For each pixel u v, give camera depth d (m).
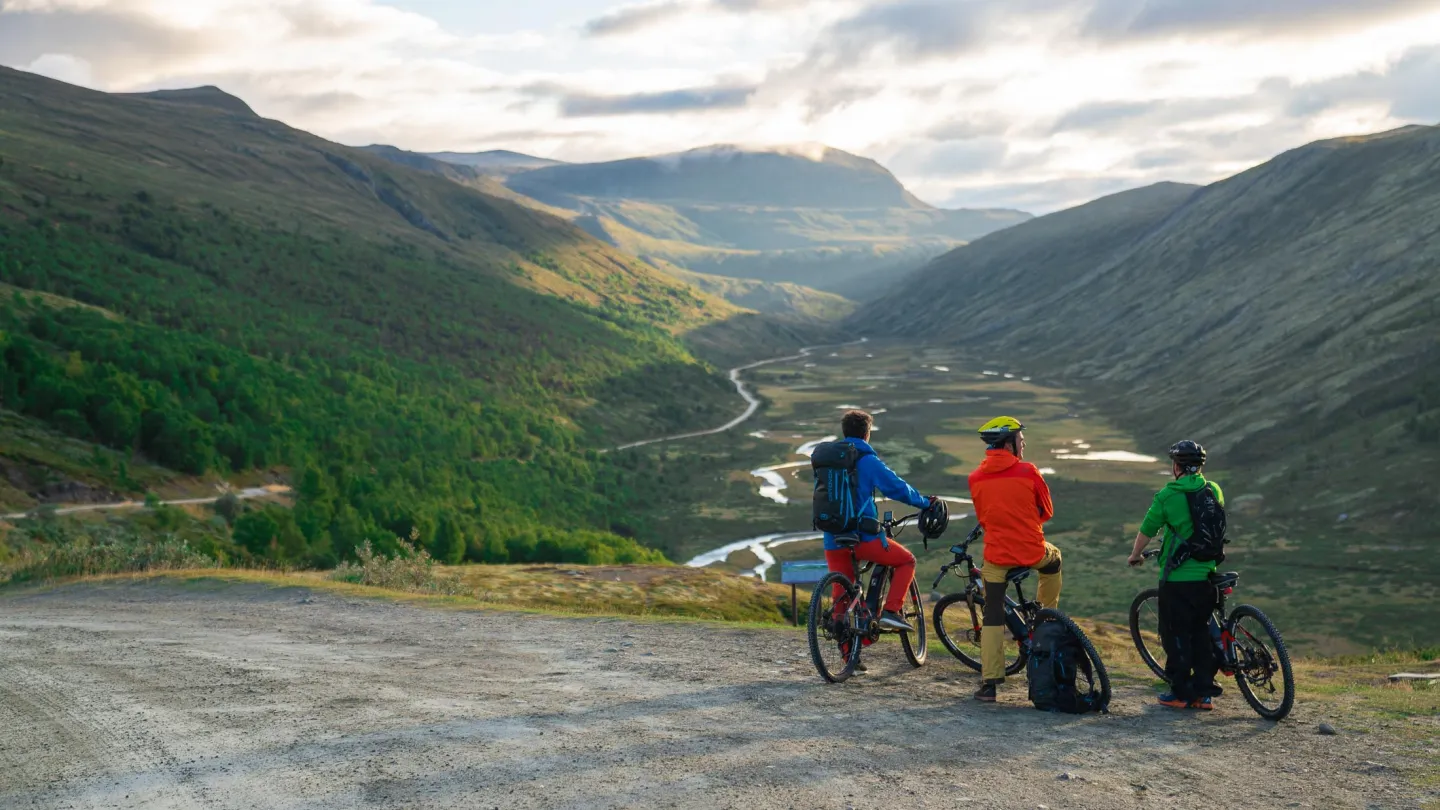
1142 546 8.36
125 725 6.91
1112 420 198.25
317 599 16.69
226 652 10.51
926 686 8.88
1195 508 8.05
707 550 111.94
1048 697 7.94
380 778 5.65
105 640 11.52
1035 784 5.89
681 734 6.82
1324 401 158.88
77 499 79.44
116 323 137.25
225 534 81.94
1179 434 173.62
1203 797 5.74
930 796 5.55
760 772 5.91
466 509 103.81
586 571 30.36
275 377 138.88
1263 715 7.81
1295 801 5.69
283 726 6.88
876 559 9.00
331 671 9.24
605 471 152.50
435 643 11.35
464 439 146.12
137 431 98.19
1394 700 8.55
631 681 8.89
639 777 5.75
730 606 27.59
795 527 121.81
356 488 91.00
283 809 5.11
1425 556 97.50
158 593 18.61
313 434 120.81
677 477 155.25
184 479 97.06
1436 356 157.38
